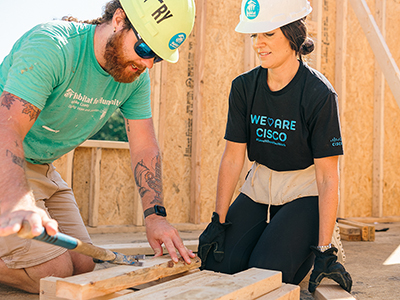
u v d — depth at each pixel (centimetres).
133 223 359
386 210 476
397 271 213
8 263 145
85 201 351
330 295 149
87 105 159
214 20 393
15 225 86
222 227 182
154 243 155
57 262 148
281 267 160
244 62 404
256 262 163
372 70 470
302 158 178
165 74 362
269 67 166
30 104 128
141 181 174
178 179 378
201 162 386
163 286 123
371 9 477
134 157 181
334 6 446
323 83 168
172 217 375
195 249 255
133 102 180
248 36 399
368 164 466
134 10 138
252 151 189
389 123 481
